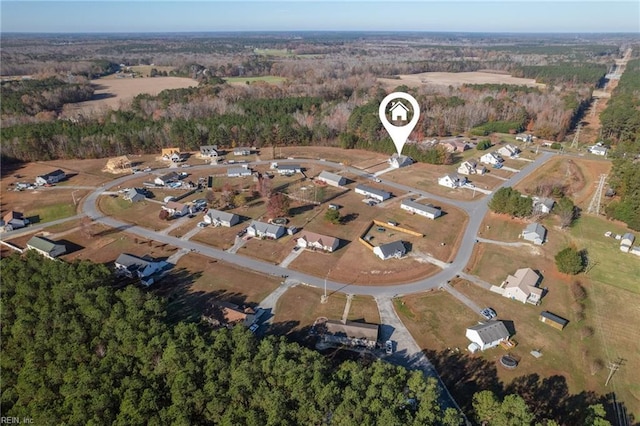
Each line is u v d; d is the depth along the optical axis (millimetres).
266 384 47406
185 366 49438
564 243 89375
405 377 48812
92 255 84562
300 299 70750
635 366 57781
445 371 56281
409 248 86875
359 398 44812
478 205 108000
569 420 49812
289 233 92188
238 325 56312
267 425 42938
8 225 94625
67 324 56594
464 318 66500
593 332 63812
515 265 81125
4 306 60625
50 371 50688
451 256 84188
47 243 84625
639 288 74438
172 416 44562
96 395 46844
